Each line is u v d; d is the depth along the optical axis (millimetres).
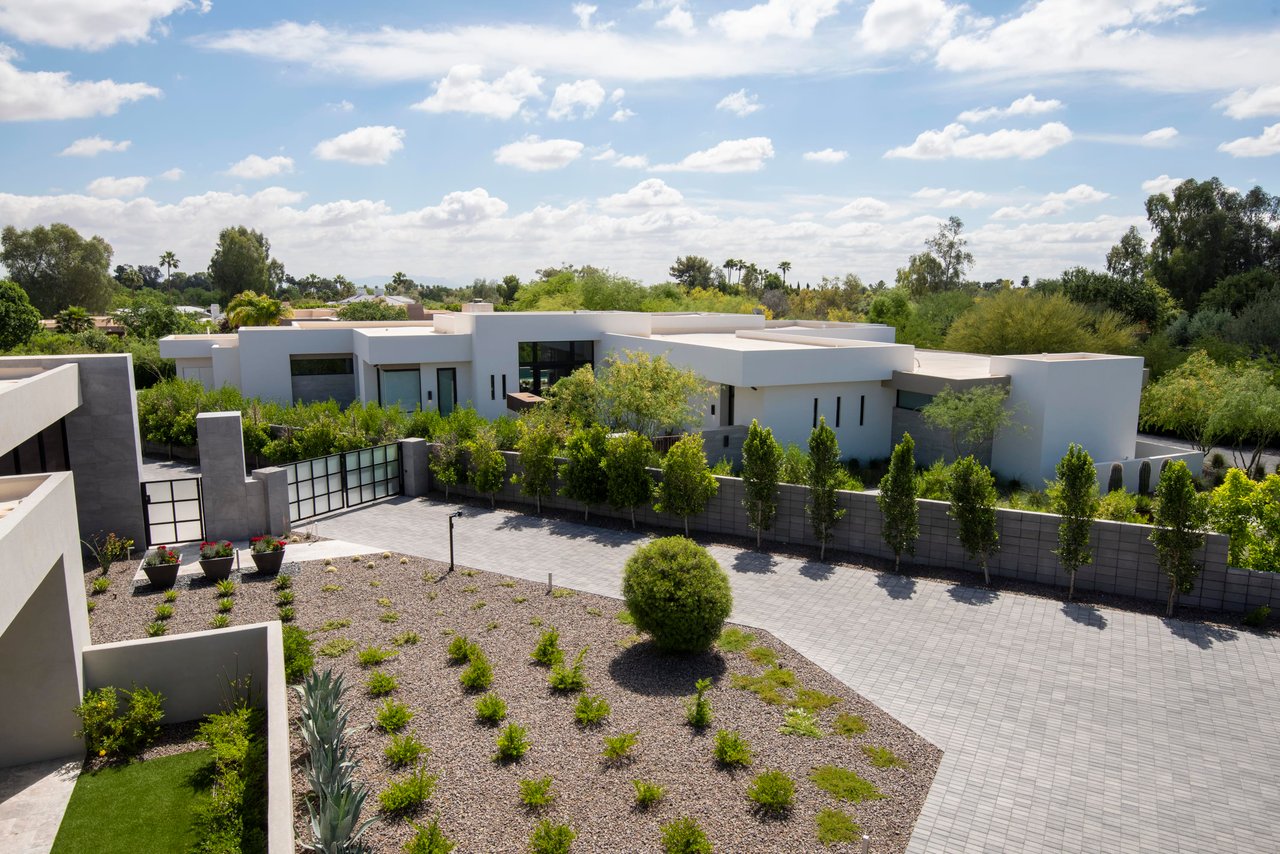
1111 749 8836
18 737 8586
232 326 53125
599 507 18453
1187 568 12367
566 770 8125
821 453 15203
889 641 11570
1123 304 44719
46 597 8570
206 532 16172
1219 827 7578
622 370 22344
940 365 28578
